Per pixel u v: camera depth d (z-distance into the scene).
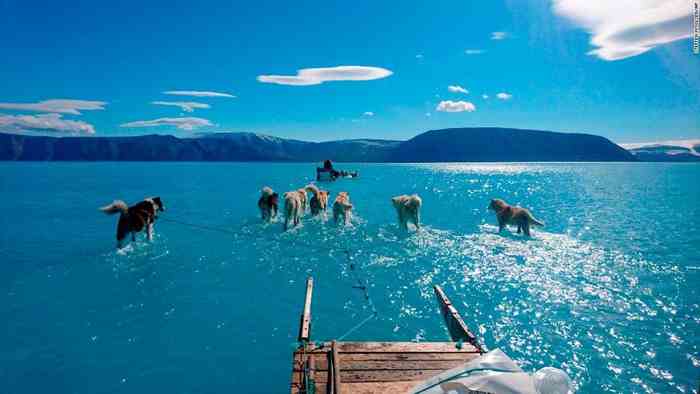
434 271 12.79
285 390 6.97
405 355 6.93
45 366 7.60
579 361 7.42
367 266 13.48
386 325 9.15
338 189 48.91
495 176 86.44
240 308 10.22
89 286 11.79
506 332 8.55
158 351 8.16
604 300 10.19
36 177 77.25
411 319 9.41
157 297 10.95
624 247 15.86
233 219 23.38
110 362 7.75
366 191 45.66
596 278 11.89
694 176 81.50
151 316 9.74
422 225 21.23
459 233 18.75
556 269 12.80
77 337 8.70
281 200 33.78
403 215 19.23
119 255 15.26
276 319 9.60
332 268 13.38
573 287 11.14
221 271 13.20
